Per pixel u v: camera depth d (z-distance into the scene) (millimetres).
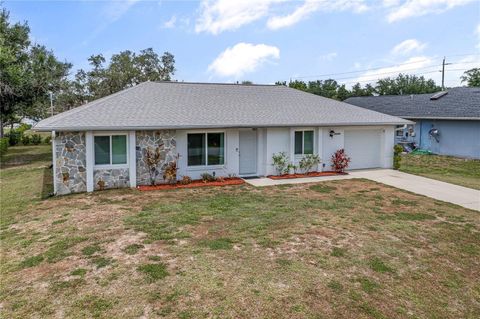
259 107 18094
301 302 5664
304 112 18188
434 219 10109
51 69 28109
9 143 36406
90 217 10195
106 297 5742
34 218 10273
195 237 8445
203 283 6188
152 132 14562
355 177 16609
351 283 6316
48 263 7070
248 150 16891
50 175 18297
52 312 5359
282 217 10102
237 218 9992
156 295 5793
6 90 23719
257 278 6398
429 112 26875
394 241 8352
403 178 16438
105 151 13891
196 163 15664
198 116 15594
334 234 8734
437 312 5555
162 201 12039
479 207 11461
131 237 8445
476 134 23266
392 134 19188
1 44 23719
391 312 5492
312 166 17594
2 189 14906
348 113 18984
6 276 6562
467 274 6793
